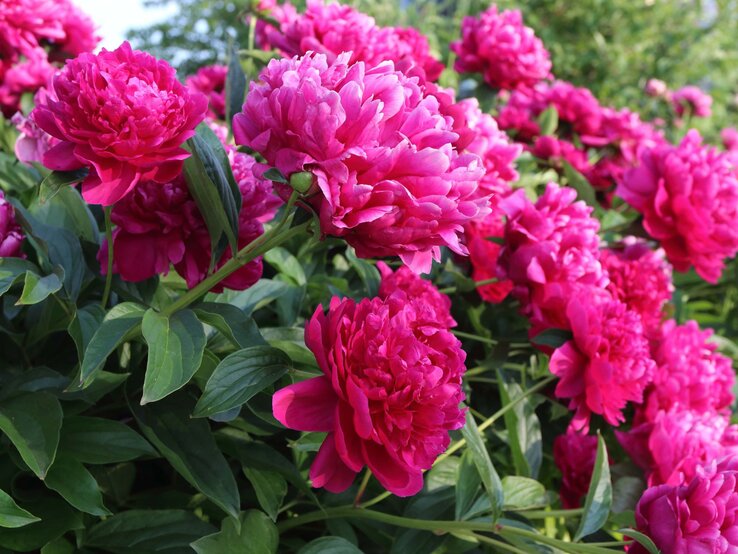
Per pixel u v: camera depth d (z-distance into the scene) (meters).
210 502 1.52
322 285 1.93
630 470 1.82
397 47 2.34
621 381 1.72
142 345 1.52
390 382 1.14
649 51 7.33
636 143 3.11
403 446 1.13
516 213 1.86
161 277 1.73
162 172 1.22
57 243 1.47
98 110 1.18
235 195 1.34
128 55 1.24
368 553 1.70
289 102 1.08
